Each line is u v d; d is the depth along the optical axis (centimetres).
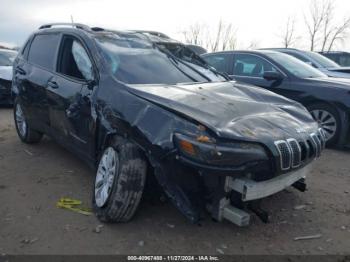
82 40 435
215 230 335
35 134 571
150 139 303
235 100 357
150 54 441
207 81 437
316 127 364
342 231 342
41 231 326
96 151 379
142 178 318
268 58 697
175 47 491
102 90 370
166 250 303
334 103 599
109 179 339
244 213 301
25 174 462
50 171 473
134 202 320
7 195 399
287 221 358
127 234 323
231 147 282
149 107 320
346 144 609
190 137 287
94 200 356
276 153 292
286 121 335
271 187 311
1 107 1002
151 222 343
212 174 284
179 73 432
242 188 294
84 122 390
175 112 305
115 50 418
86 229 329
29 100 523
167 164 296
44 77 482
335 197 416
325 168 517
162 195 345
